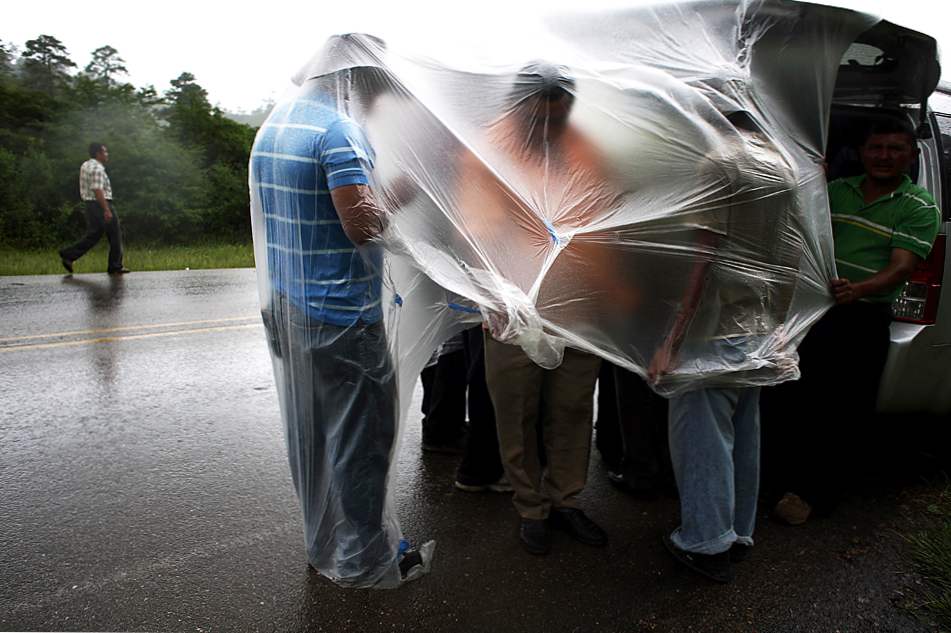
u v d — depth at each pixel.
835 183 2.97
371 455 2.25
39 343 5.29
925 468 3.48
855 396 2.92
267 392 4.35
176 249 14.37
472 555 2.66
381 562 2.35
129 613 2.25
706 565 2.52
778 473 3.24
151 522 2.79
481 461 3.12
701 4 2.38
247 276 9.38
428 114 2.11
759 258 2.30
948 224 3.01
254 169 2.16
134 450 3.45
